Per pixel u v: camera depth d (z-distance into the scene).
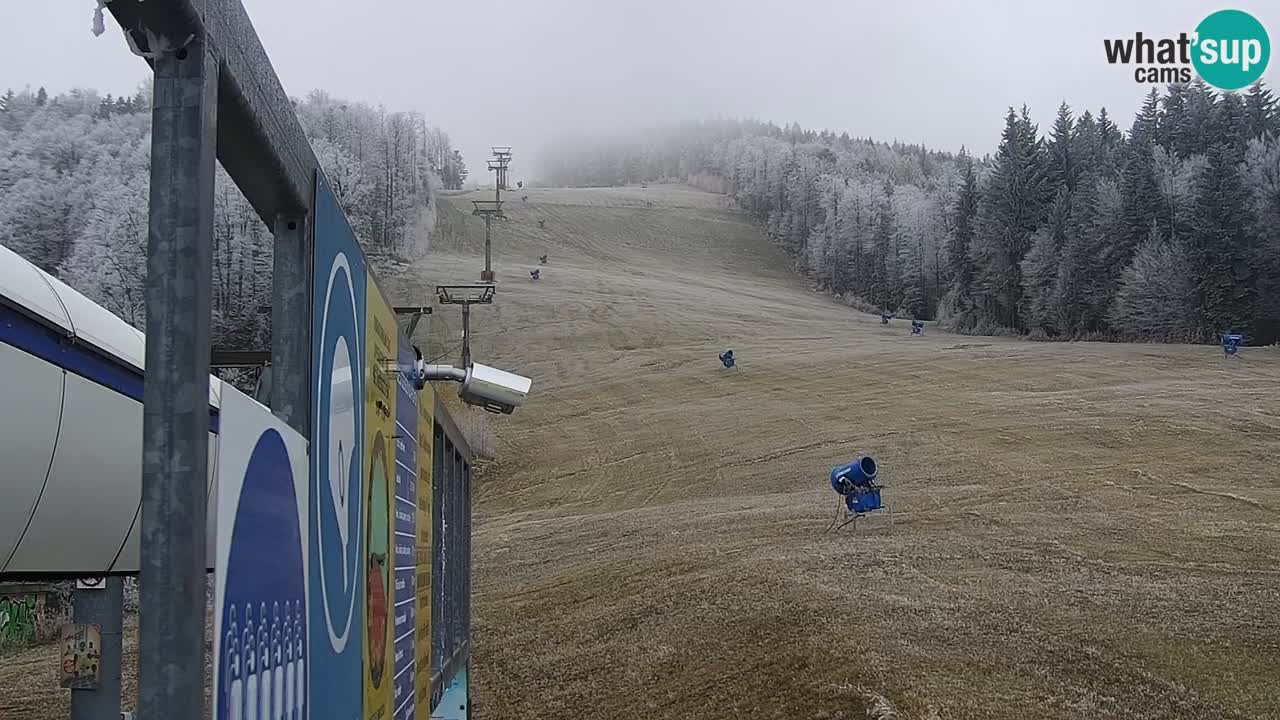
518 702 19.19
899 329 99.88
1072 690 16.00
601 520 38.47
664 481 45.97
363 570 4.22
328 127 119.25
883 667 16.92
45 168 55.19
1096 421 45.50
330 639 3.57
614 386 69.19
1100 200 93.38
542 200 185.00
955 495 34.81
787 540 29.77
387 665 4.82
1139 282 85.62
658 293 112.06
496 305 99.31
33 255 52.47
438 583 8.04
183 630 2.33
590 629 23.45
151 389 2.39
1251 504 31.44
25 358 6.72
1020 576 23.81
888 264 137.00
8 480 6.95
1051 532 28.78
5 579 8.28
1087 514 30.98
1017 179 104.25
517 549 34.91
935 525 30.50
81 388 7.39
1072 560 25.52
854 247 146.12
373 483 4.50
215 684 2.33
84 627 11.03
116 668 11.05
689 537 32.03
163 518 2.36
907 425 49.12
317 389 3.45
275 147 3.12
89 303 7.83
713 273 148.50
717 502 39.31
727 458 48.09
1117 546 26.95
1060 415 47.53
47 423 7.07
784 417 55.09
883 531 30.11
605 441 55.06
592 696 18.92
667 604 24.02
